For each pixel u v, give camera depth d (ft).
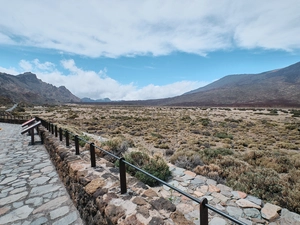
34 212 10.95
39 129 37.06
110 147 25.64
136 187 10.03
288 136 60.03
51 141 22.99
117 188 9.80
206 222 5.37
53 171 17.84
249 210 12.99
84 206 10.27
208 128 81.97
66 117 130.31
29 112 177.06
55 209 11.34
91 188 9.95
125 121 109.91
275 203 14.34
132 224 6.86
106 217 7.85
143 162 19.29
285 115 160.15
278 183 16.90
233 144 46.52
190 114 177.17
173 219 7.45
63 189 14.01
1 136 38.37
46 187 14.34
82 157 15.71
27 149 26.78
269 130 76.28
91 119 120.47
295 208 13.58
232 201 14.23
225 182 18.30
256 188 16.74
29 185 14.66
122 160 9.10
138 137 57.31
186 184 17.28
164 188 16.31
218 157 27.43
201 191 15.87
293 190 15.65
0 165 19.52
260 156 29.73
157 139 51.67
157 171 17.84
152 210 7.79
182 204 13.37
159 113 185.68
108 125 88.84
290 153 34.86
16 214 10.70
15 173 17.25
